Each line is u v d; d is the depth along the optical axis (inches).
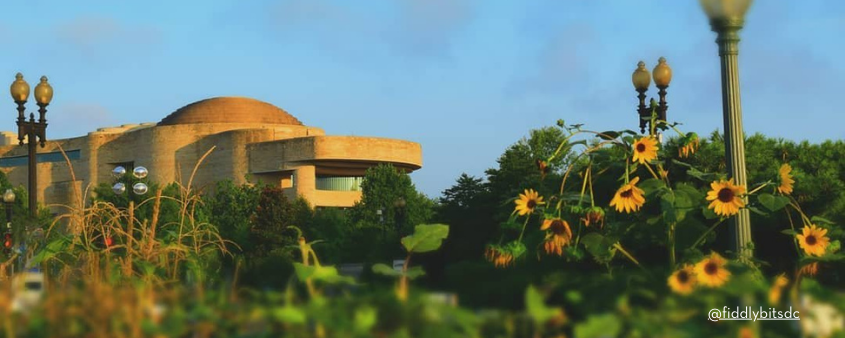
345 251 2284.7
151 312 157.3
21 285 187.6
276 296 166.4
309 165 4500.5
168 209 1330.0
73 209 504.7
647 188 373.7
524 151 1113.4
